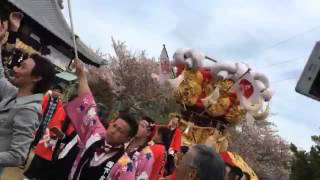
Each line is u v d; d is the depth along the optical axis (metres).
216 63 9.64
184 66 9.91
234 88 9.58
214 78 9.78
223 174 3.15
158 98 30.12
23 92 4.33
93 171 4.73
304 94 3.63
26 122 4.11
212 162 3.12
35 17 16.27
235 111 9.75
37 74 4.32
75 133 6.34
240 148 33.72
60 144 6.36
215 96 9.48
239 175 5.69
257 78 9.84
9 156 4.04
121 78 34.28
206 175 3.09
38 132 6.50
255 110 9.59
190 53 9.79
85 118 4.99
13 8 14.72
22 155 4.09
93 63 20.86
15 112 4.12
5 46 9.72
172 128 8.69
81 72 5.15
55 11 19.28
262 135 35.53
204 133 9.72
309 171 20.94
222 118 9.83
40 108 4.30
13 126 4.11
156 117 22.36
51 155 6.37
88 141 4.88
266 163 35.25
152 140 7.07
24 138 4.11
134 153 5.21
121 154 4.78
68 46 18.31
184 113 9.87
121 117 4.77
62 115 6.65
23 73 4.31
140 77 34.16
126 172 4.70
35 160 6.46
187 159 3.14
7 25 4.46
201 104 9.73
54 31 17.38
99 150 4.79
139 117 5.44
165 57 10.18
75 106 5.05
